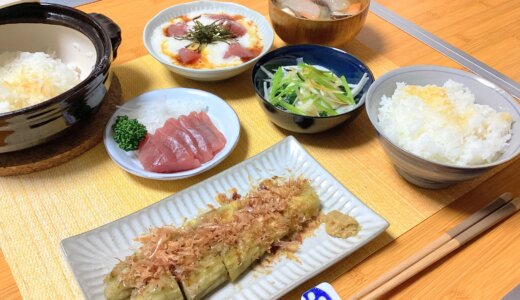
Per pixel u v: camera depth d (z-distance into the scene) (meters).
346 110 0.34
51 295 0.24
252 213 0.26
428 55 0.42
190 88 0.37
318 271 0.24
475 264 0.26
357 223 0.27
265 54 0.36
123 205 0.29
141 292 0.22
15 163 0.30
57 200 0.29
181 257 0.24
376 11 0.48
